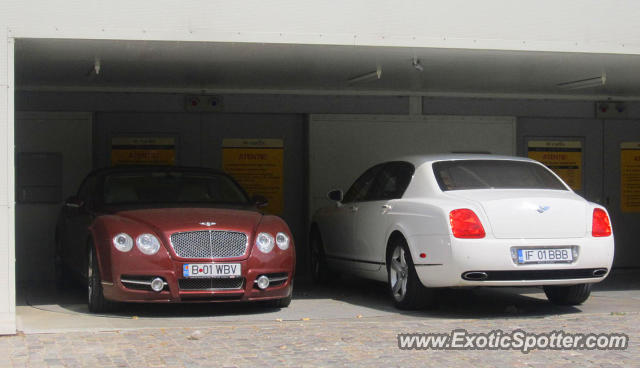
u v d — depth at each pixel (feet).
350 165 40.73
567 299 27.53
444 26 27.45
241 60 30.89
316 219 35.63
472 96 42.04
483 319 24.93
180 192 29.58
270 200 40.47
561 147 43.37
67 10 24.76
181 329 22.72
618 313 25.91
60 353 19.60
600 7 28.43
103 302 25.94
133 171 30.68
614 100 43.62
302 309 27.55
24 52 28.14
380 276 28.76
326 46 27.35
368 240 29.43
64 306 28.71
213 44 26.76
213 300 25.27
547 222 24.35
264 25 26.27
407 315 26.07
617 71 34.22
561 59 30.71
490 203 24.14
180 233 24.94
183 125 39.55
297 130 40.73
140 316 25.71
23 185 38.11
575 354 19.71
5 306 22.66
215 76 35.42
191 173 30.99
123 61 30.76
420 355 19.51
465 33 27.61
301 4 26.53
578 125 43.55
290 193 40.63
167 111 39.29
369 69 33.50
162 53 28.89
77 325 23.58
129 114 39.11
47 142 38.27
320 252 35.09
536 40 28.09
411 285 26.03
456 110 41.93
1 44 23.90
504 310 27.22
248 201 30.09
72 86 38.22
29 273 38.17
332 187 40.47
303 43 26.55
